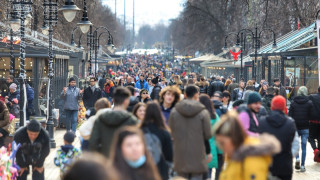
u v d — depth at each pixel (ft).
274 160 64.08
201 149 61.93
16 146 71.36
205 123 61.77
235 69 430.61
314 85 228.63
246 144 35.63
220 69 437.17
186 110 61.41
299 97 99.25
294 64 230.27
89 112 78.59
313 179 91.45
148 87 185.78
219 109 80.69
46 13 133.90
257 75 306.35
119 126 53.62
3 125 93.76
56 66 195.11
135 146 34.30
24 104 109.91
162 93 74.33
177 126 62.03
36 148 71.05
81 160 23.80
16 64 198.59
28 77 181.37
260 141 36.14
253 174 34.63
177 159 62.03
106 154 53.57
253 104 68.18
